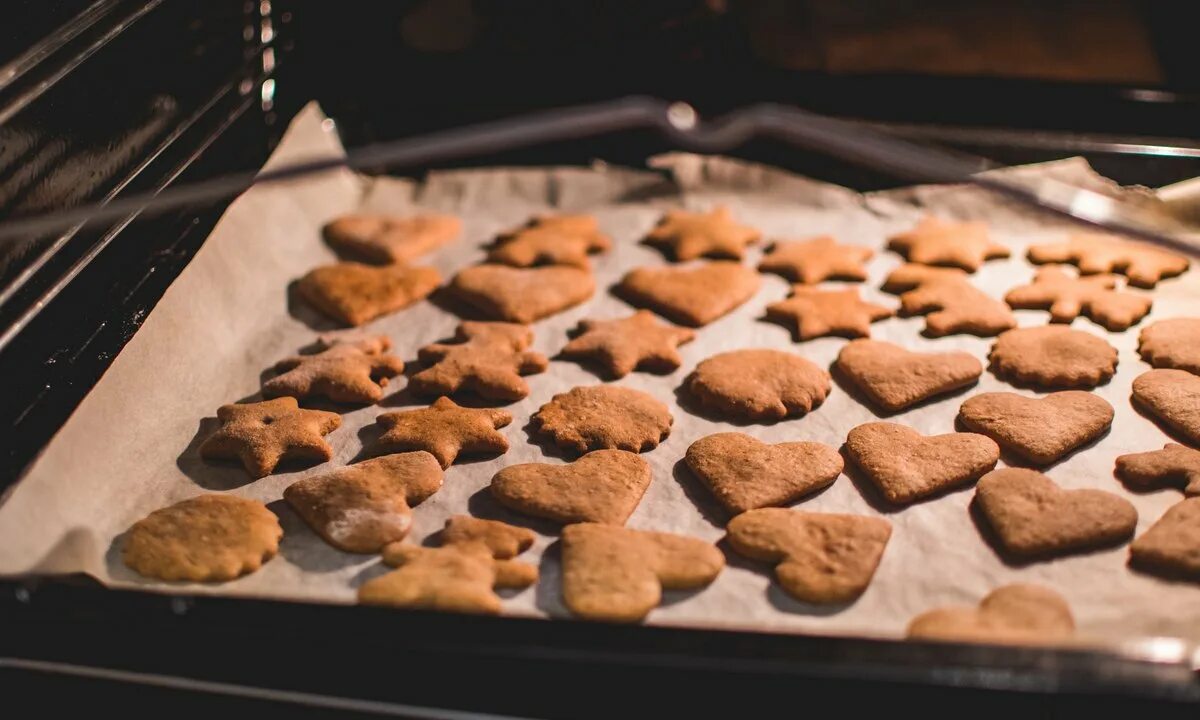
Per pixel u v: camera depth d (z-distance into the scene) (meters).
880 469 0.55
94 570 0.52
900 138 0.68
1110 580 0.50
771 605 0.50
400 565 0.51
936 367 0.61
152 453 0.57
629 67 0.76
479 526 0.53
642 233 0.74
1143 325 0.63
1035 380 0.60
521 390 0.61
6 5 0.56
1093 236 0.70
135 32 0.64
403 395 0.62
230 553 0.52
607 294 0.69
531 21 0.77
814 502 0.55
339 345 0.64
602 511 0.53
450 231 0.74
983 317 0.64
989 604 0.48
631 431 0.58
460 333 0.65
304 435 0.58
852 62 0.83
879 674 0.42
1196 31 0.81
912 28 0.86
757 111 0.52
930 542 0.52
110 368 0.56
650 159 0.78
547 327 0.66
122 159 0.63
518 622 0.44
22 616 0.45
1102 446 0.56
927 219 0.72
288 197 0.72
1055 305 0.64
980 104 0.74
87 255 0.59
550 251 0.71
